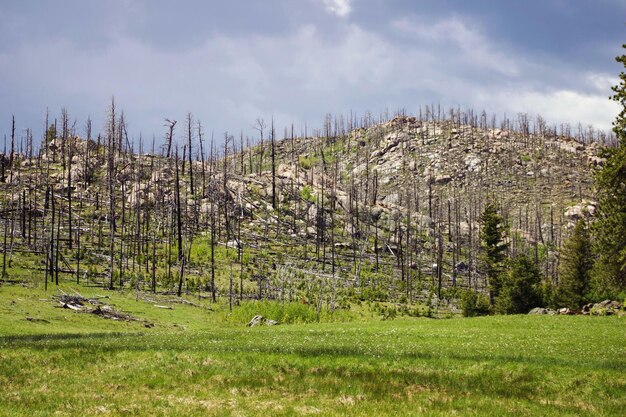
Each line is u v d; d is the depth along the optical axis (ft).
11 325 168.14
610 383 73.31
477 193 655.76
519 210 623.36
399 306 315.58
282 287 313.94
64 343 108.78
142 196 474.90
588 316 188.44
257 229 453.99
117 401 62.54
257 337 127.34
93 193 481.87
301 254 411.95
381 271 410.11
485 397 66.33
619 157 125.70
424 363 86.94
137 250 371.15
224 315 246.27
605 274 201.87
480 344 115.55
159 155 609.42
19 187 456.45
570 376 77.41
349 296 322.96
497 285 313.94
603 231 175.11
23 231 360.48
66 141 575.79
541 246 537.65
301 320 235.20
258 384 71.97
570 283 268.00
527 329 153.17
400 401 64.08
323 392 68.13
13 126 499.10
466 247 517.55
